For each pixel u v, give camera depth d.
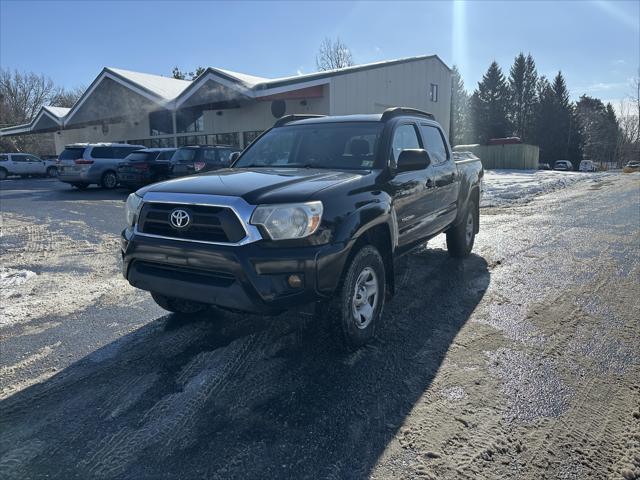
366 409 3.04
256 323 4.45
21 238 8.91
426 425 2.87
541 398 3.15
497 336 4.13
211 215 3.29
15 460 2.59
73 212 12.38
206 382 3.39
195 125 24.86
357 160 4.47
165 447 2.69
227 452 2.64
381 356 3.76
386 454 2.61
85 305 5.09
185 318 4.63
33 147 51.31
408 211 4.65
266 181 3.66
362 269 3.75
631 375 3.46
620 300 5.01
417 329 4.28
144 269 3.67
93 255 7.49
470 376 3.44
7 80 57.56
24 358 3.82
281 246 3.21
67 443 2.74
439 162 5.70
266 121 21.77
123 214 11.99
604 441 2.72
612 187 17.77
